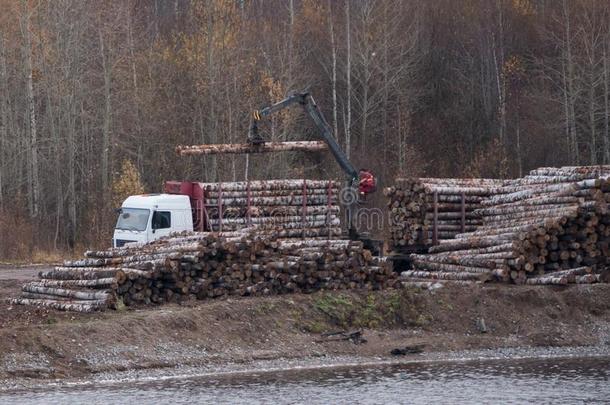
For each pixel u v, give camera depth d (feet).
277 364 193.88
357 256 230.07
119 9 493.36
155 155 493.36
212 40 469.57
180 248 220.64
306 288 227.61
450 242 264.52
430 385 175.63
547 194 262.67
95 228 391.65
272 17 601.62
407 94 544.62
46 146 492.13
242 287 223.10
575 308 229.45
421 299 224.53
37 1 487.20
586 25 549.13
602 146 545.44
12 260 357.82
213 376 182.39
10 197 453.17
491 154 496.23
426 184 286.25
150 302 216.74
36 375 176.14
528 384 176.86
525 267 244.22
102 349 186.39
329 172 496.23
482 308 224.94
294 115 476.13
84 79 495.82
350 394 167.32
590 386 174.91
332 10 578.25
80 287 216.54
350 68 537.65
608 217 249.55
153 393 166.81
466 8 601.21
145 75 508.53
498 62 587.27
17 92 498.28
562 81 545.44
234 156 448.65
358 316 217.77
